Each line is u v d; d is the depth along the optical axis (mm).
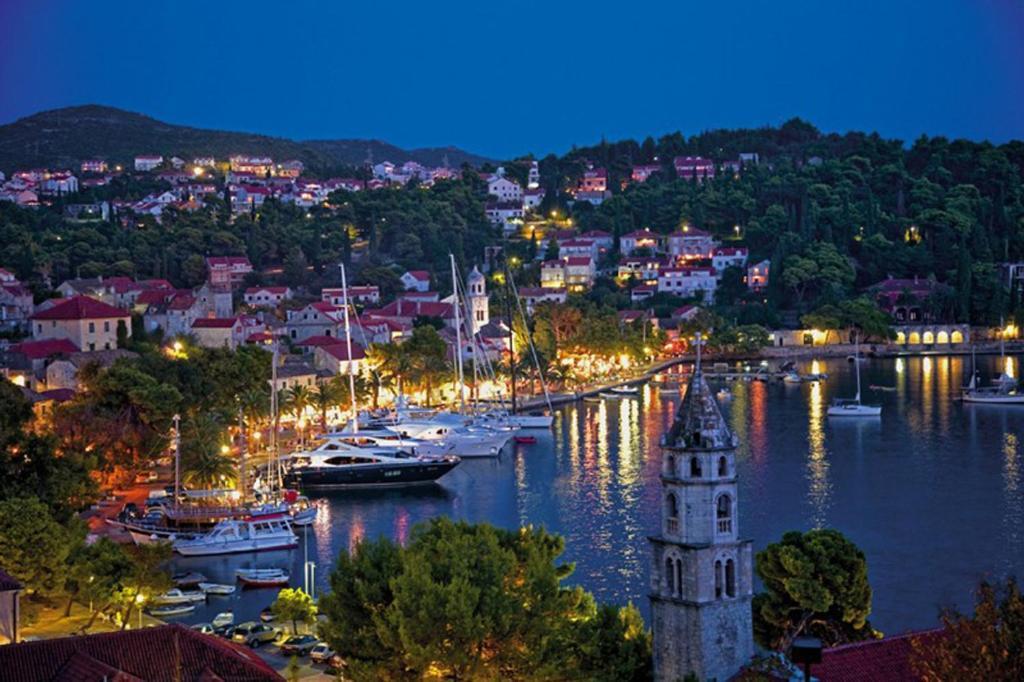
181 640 95750
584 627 94312
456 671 90250
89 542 160500
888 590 141375
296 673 108000
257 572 153750
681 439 85125
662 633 85938
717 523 84750
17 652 92062
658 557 86312
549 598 94625
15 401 172250
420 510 196750
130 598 127375
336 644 94188
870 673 81750
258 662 99500
